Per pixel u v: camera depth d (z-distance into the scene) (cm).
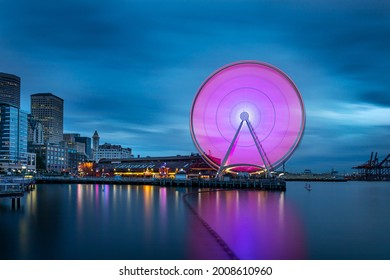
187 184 15425
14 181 12462
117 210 6556
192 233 4344
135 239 4012
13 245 3734
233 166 15300
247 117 15138
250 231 4538
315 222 5394
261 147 14962
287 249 3691
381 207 7925
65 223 5034
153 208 6906
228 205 7581
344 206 8069
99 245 3741
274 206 7600
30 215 5844
